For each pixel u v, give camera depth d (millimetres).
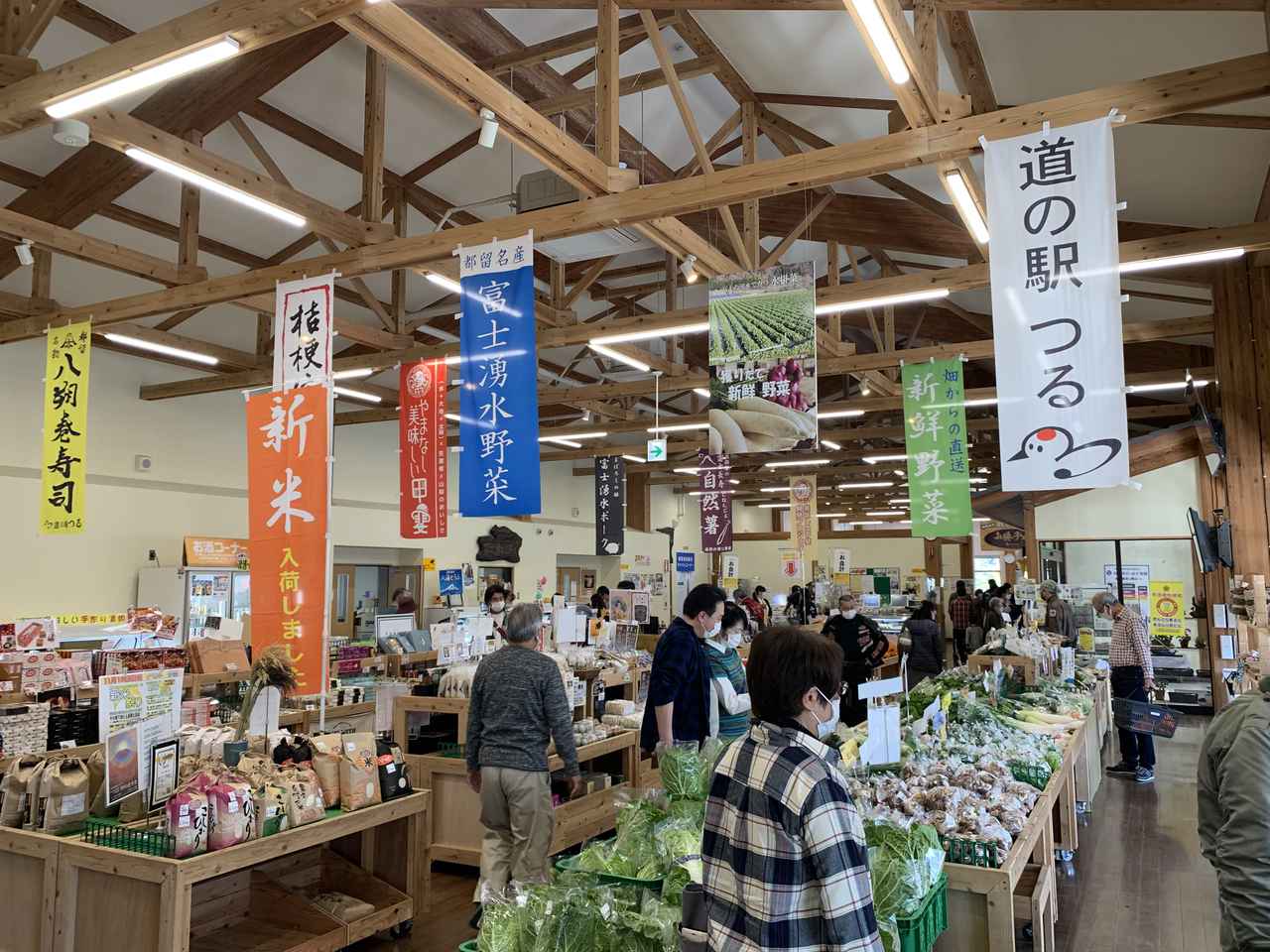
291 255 8703
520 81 6250
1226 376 7020
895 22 3434
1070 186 3531
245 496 10703
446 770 5027
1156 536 11414
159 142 4574
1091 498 11766
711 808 1666
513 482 4395
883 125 6613
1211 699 10820
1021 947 3961
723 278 5352
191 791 3148
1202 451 11180
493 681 3975
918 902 2297
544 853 3846
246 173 5016
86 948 3109
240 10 3406
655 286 10859
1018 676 6887
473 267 4676
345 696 6676
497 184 8438
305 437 4402
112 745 3258
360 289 8500
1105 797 6836
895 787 3404
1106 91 3746
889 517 29250
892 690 3537
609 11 4914
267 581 4328
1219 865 1937
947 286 6547
